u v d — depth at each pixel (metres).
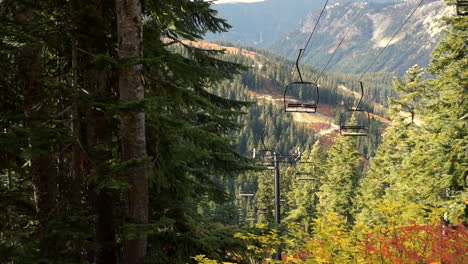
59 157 8.59
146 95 7.88
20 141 5.91
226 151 10.15
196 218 9.39
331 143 197.62
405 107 26.48
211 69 8.73
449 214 12.86
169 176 8.77
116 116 7.82
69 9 7.09
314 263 6.20
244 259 8.73
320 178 51.94
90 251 9.12
